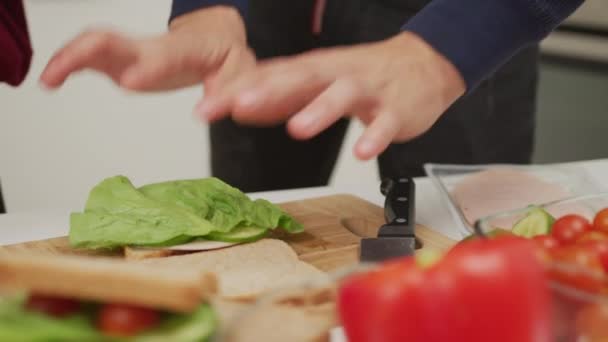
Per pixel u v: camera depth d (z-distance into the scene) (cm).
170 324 44
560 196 94
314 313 51
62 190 216
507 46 82
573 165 111
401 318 46
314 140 141
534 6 81
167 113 232
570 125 288
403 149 133
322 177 147
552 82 319
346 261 82
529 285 46
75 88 220
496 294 45
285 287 49
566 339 48
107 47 73
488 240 49
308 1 131
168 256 81
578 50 315
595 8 303
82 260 43
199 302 45
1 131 213
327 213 97
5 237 89
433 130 130
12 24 91
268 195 105
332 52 75
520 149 137
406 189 91
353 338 48
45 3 215
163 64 76
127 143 228
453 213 92
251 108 67
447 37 79
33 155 216
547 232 68
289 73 69
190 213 85
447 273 46
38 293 44
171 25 91
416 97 75
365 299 47
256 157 140
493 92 130
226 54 82
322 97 67
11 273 42
